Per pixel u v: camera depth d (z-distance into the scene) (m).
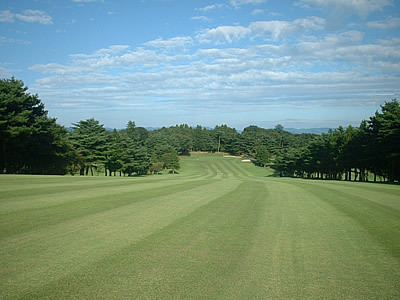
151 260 5.73
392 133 38.59
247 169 100.00
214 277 5.05
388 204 13.41
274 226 8.84
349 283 4.97
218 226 8.61
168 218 9.49
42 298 4.20
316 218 10.12
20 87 42.88
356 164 48.88
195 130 170.88
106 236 7.29
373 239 7.58
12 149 42.16
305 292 4.60
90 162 61.84
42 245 6.50
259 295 4.45
